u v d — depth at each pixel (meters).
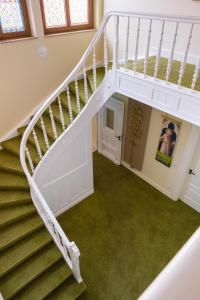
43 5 4.23
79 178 4.93
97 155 6.82
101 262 4.03
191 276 0.53
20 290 3.20
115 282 3.74
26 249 3.42
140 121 5.14
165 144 4.86
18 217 3.62
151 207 5.09
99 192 5.50
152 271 3.90
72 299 3.33
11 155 4.33
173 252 4.20
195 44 3.79
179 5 3.68
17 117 4.64
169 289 0.51
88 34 4.94
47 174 4.19
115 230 4.60
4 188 3.87
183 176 4.77
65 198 4.91
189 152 4.39
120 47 5.02
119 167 6.32
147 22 4.26
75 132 4.15
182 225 4.68
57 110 4.54
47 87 4.83
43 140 4.28
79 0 4.64
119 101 5.33
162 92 3.08
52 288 3.29
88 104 3.98
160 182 5.43
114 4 4.66
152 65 3.80
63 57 4.79
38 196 3.28
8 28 4.00
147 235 4.50
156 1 3.96
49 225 3.49
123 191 5.53
